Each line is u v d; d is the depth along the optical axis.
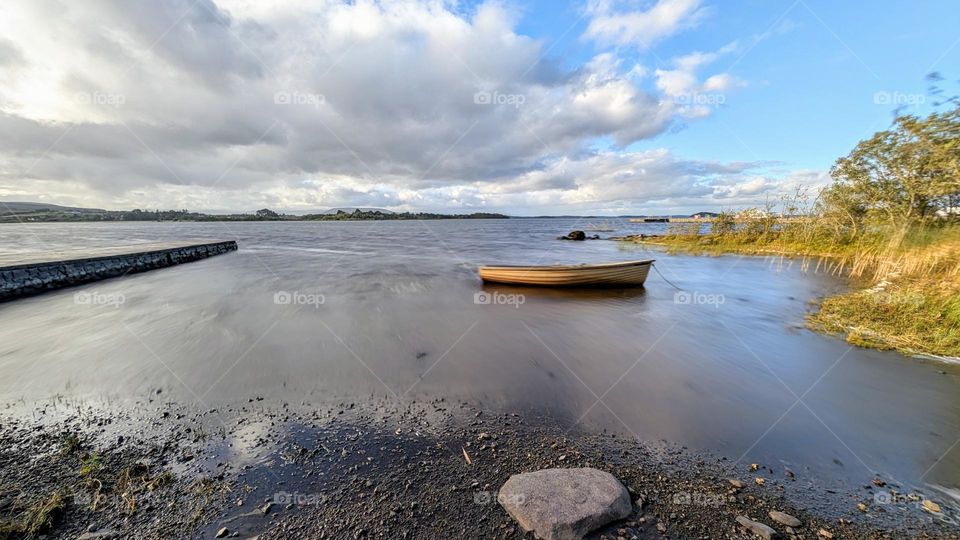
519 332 7.79
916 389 5.03
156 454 3.67
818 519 2.87
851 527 2.79
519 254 24.59
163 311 9.66
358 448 3.76
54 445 3.86
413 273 16.47
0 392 5.12
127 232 59.38
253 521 2.78
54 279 13.09
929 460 3.61
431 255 24.50
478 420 4.35
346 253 26.34
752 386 5.23
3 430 4.16
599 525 2.63
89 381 5.44
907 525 2.83
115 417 4.44
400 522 2.74
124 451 3.73
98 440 3.94
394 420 4.34
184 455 3.65
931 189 12.77
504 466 3.46
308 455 3.64
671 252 23.17
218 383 5.35
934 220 13.66
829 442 3.91
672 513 2.85
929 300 7.72
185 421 4.34
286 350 6.69
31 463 3.53
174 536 2.65
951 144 11.09
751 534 2.66
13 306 10.37
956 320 6.74
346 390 5.14
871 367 5.75
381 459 3.57
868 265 14.48
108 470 3.40
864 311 8.06
